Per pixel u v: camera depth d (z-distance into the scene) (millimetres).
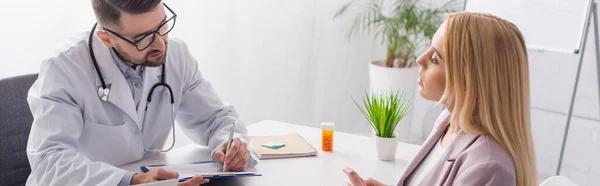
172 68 1850
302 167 1752
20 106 2037
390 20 3533
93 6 1576
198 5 3014
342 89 3865
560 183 1334
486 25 1256
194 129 1981
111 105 1700
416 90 3725
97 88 1666
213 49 3139
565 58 3242
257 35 3344
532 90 3402
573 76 3230
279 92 3557
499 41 1244
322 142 1908
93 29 1680
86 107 1644
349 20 3721
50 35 2617
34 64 2615
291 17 3475
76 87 1611
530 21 3037
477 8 3275
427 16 3496
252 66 3371
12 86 2021
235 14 3197
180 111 1973
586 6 2832
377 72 3596
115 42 1607
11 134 2014
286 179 1652
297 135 2039
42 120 1558
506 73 1247
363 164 1801
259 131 2123
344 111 3918
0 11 2490
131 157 1754
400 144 2020
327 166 1769
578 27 2867
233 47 3232
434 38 1372
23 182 2062
